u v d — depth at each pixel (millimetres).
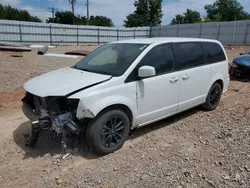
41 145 3719
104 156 3424
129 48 4043
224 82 5527
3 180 2898
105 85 3316
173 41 4324
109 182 2834
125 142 3840
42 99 3275
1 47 18156
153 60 3893
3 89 7191
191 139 3926
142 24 60250
